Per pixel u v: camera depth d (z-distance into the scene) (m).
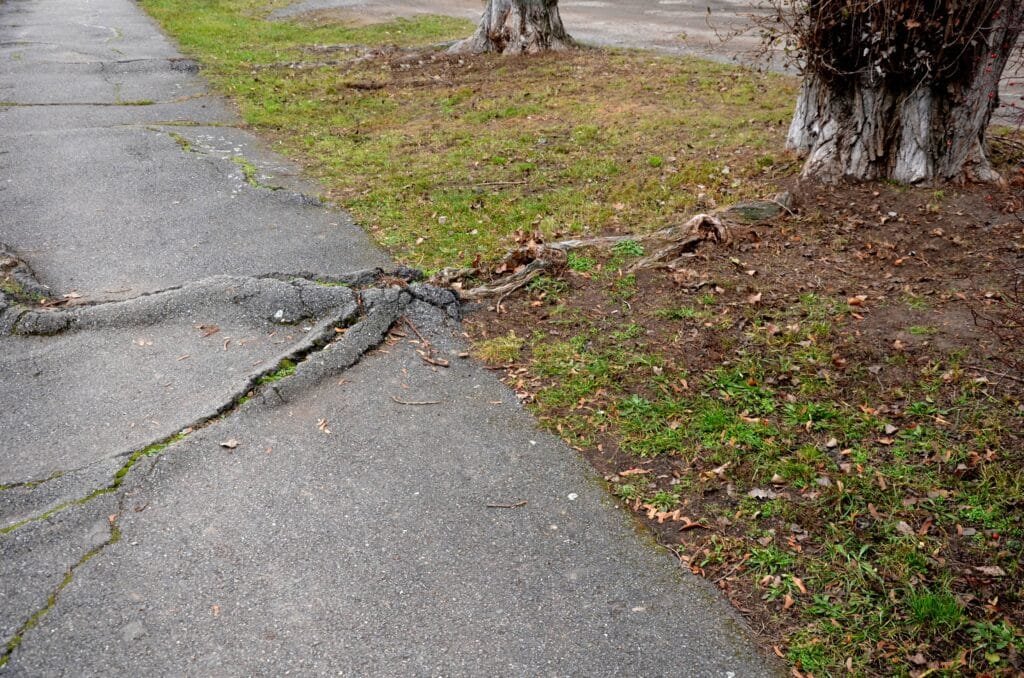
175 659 3.03
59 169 8.23
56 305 5.49
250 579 3.39
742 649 3.09
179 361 4.91
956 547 3.49
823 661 3.01
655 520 3.75
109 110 10.68
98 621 3.17
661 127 9.52
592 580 3.42
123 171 8.21
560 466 4.10
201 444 4.16
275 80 12.66
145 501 3.80
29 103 10.89
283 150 9.33
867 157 7.11
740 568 3.46
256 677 2.96
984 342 4.84
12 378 4.73
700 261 5.98
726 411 4.41
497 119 10.37
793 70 12.40
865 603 3.25
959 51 6.59
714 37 15.34
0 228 6.79
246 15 19.72
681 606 3.29
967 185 7.00
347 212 7.42
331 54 14.84
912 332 5.00
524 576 3.43
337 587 3.36
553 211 7.17
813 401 4.48
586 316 5.38
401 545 3.58
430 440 4.27
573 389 4.65
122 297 5.62
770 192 7.12
